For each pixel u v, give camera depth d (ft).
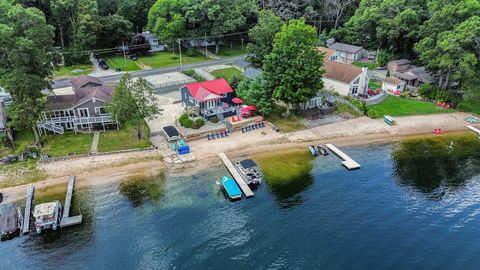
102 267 134.21
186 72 321.93
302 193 175.42
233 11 384.06
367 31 381.40
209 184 181.68
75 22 366.84
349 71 280.92
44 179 181.98
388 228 153.17
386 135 233.35
